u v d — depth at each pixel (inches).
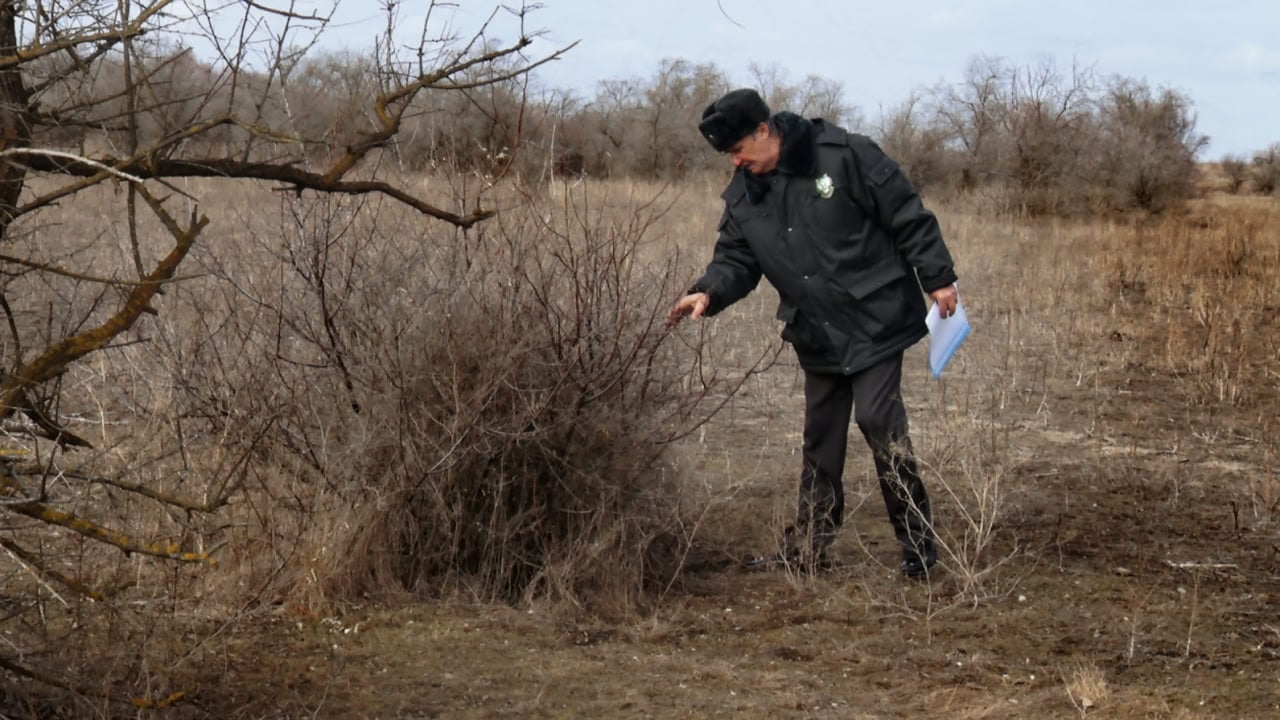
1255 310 498.6
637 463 184.1
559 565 180.4
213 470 175.3
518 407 179.2
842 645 169.0
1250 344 419.5
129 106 112.0
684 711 147.9
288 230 185.9
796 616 178.7
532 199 189.6
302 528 178.2
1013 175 1103.6
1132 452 270.8
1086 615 180.4
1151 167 1077.1
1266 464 263.3
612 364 180.7
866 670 161.2
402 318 181.6
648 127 966.4
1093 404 323.9
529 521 184.5
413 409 178.7
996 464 247.9
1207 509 234.5
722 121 182.5
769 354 358.9
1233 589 191.9
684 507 195.8
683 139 967.0
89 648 146.2
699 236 517.7
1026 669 161.9
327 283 182.2
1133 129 1108.5
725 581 192.7
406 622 171.2
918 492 192.1
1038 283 541.6
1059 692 154.2
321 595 172.6
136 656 143.8
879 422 187.2
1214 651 167.6
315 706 146.0
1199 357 382.0
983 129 1192.8
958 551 194.5
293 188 138.9
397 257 185.5
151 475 178.1
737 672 159.6
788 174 185.0
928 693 154.1
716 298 189.5
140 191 111.3
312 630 167.2
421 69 131.0
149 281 110.5
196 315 193.2
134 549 113.7
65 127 117.8
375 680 154.3
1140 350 404.2
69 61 118.6
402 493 179.2
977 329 439.8
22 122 116.9
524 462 181.8
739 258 192.1
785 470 252.2
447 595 179.9
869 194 183.5
